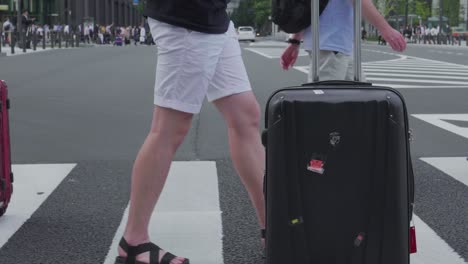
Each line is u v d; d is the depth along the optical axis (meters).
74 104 10.30
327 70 4.05
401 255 2.68
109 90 12.49
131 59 24.19
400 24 82.50
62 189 5.09
